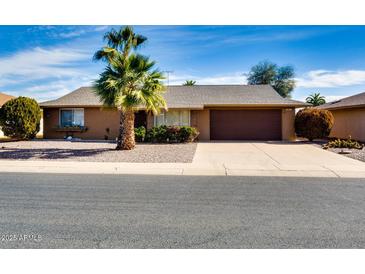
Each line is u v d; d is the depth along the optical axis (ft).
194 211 18.95
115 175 31.99
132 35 49.19
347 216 17.90
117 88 45.06
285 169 34.83
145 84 47.73
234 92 80.48
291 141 70.18
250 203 20.83
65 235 14.94
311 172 33.32
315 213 18.48
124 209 19.35
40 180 29.14
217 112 74.49
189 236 14.82
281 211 18.92
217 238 14.57
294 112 73.31
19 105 67.36
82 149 52.37
